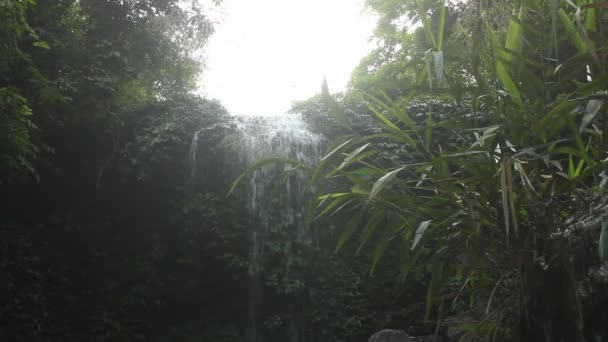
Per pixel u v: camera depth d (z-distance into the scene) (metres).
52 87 7.05
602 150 2.52
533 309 2.35
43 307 7.31
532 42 2.75
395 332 5.75
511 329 2.57
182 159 8.33
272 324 7.46
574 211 2.54
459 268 2.88
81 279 7.80
